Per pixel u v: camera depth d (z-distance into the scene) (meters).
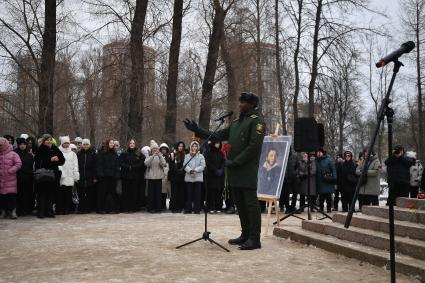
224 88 20.92
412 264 5.02
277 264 5.62
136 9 16.52
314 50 21.11
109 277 4.87
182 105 30.27
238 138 6.63
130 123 16.61
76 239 7.48
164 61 17.53
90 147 12.50
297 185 12.96
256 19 20.67
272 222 10.42
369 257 5.66
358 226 6.89
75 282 4.66
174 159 13.11
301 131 8.99
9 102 16.67
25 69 15.19
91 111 20.84
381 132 28.97
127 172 12.59
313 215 12.40
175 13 17.62
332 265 5.61
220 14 18.78
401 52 4.21
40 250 6.46
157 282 4.68
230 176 6.68
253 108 6.76
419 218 6.22
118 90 17.22
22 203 11.37
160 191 12.72
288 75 23.44
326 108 23.12
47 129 15.12
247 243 6.61
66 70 17.48
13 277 4.88
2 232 8.30
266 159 8.80
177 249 6.57
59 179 11.16
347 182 13.60
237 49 19.77
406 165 11.85
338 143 30.02
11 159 10.59
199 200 12.52
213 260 5.81
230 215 12.13
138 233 8.20
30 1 14.84
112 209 12.32
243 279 4.86
